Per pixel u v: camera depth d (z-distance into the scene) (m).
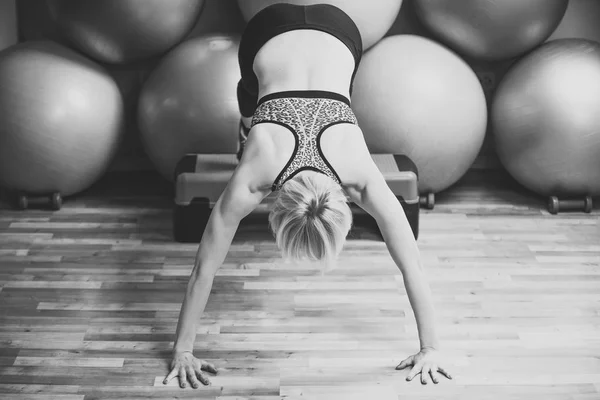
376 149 3.49
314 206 2.05
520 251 3.22
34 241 3.28
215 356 2.49
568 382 2.36
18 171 3.46
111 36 3.55
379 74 3.44
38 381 2.36
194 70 3.49
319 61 2.42
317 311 2.76
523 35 3.58
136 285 2.94
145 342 2.57
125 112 3.86
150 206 3.68
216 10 3.92
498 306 2.79
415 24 3.95
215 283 2.95
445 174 3.55
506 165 3.71
